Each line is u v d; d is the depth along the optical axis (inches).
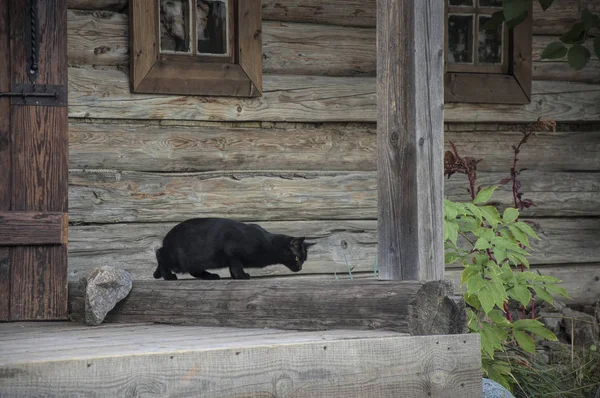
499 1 346.6
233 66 297.7
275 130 307.7
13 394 149.4
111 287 232.4
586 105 351.9
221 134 299.7
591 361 292.7
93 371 156.1
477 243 241.4
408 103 200.1
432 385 187.2
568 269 349.7
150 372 161.0
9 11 248.4
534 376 270.2
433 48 200.5
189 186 295.1
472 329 244.5
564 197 347.3
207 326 221.1
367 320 194.5
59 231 247.9
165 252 268.4
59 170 251.6
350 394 178.5
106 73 284.4
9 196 247.1
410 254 199.5
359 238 317.4
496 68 341.1
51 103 251.3
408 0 199.8
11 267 244.8
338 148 315.9
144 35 284.8
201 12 300.5
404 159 200.5
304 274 310.0
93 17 283.7
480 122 337.7
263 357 171.0
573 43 313.4
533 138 345.7
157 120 292.4
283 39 308.3
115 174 285.9
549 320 323.0
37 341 190.1
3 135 247.0
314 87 311.0
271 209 305.7
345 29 317.4
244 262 266.4
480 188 335.0
